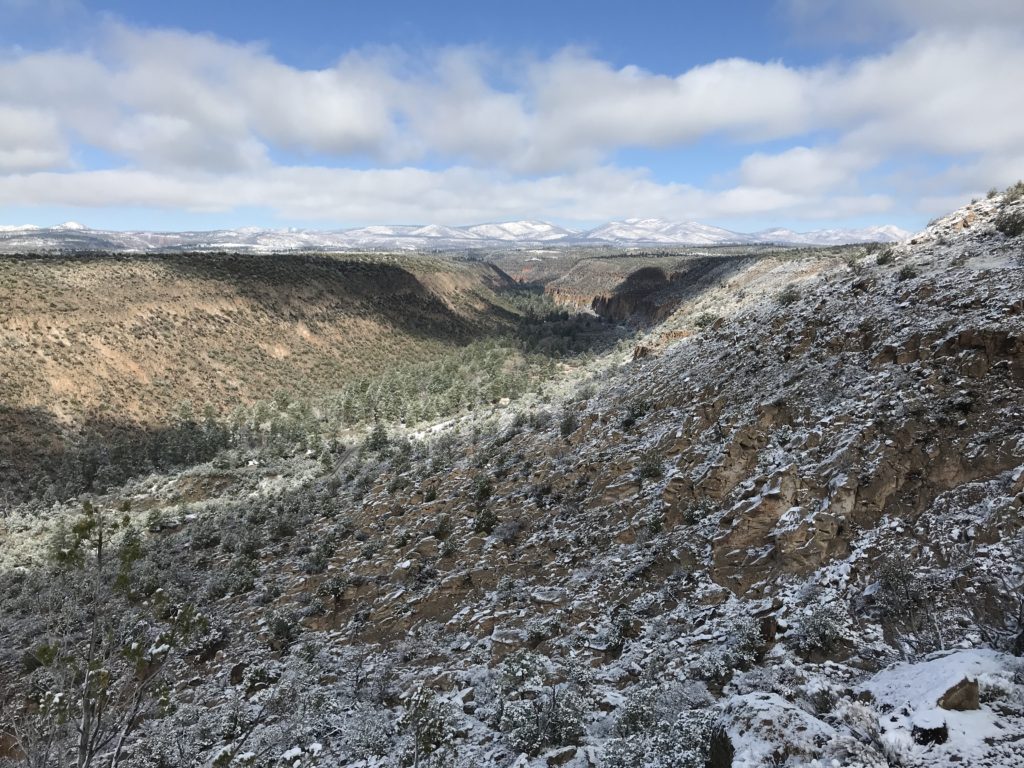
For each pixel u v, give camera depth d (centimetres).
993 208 3500
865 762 766
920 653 1205
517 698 1510
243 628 2708
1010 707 853
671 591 1920
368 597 2711
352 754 1498
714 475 2355
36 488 5938
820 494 1881
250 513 4516
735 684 1288
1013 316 2030
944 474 1708
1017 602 1212
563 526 2716
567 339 14950
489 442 4434
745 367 3103
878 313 2706
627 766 977
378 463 5322
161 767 1641
